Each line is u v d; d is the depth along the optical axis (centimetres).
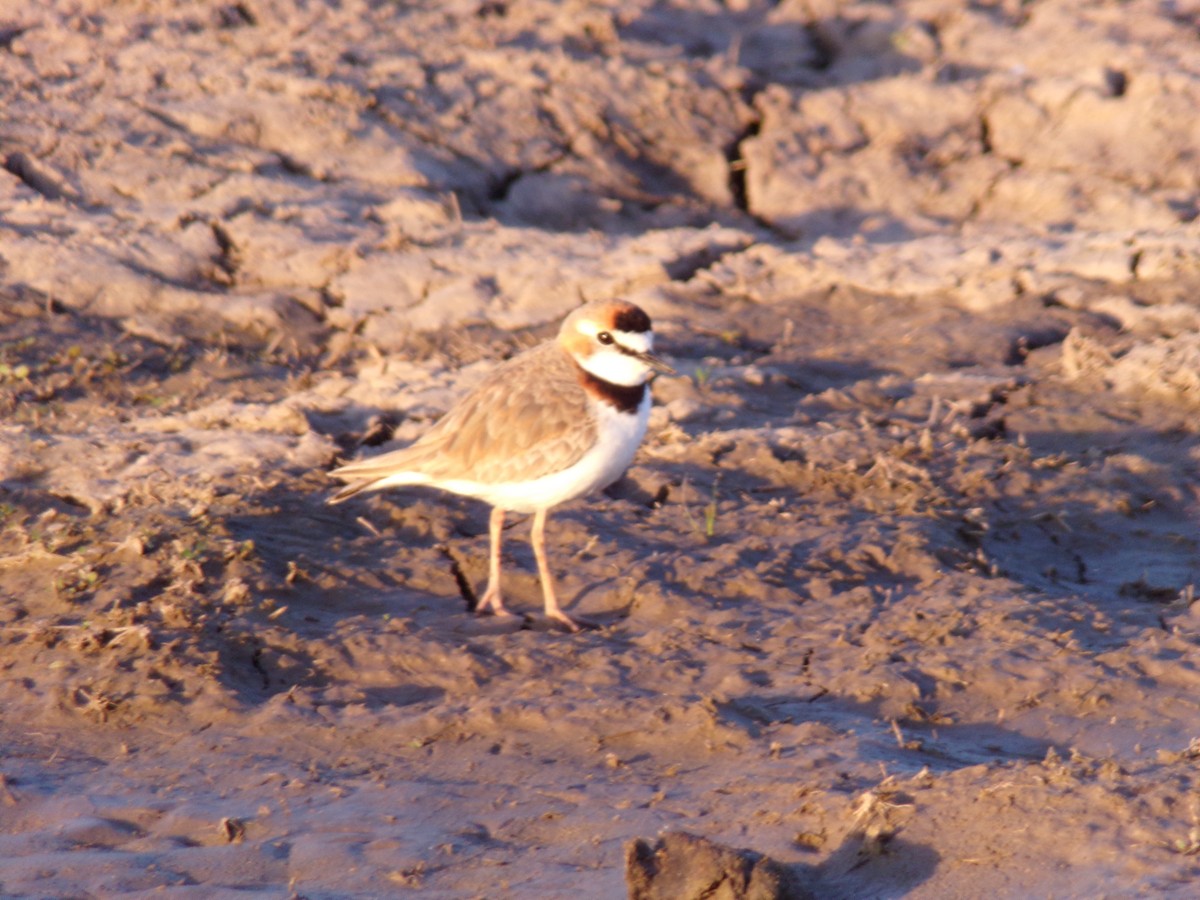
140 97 1983
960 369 1571
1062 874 671
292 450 1349
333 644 1015
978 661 956
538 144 2061
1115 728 870
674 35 2392
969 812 725
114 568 1115
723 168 2097
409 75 2100
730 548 1171
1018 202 2016
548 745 884
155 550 1136
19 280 1681
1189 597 1074
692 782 826
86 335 1614
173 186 1856
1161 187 2003
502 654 1005
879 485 1299
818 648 1003
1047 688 920
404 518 1236
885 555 1154
